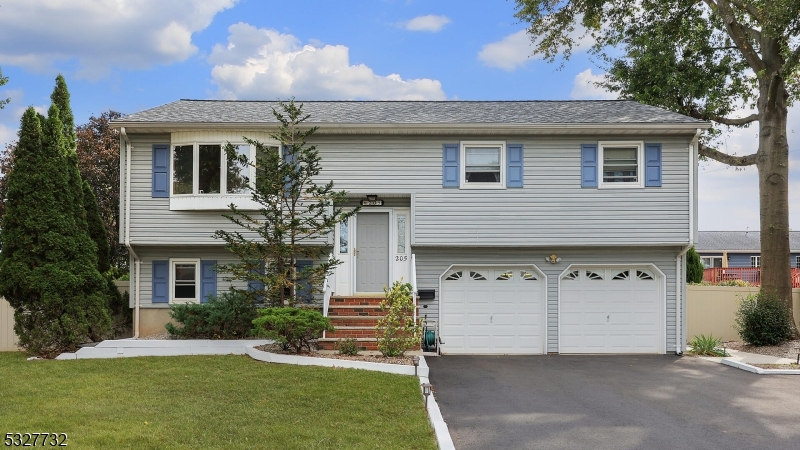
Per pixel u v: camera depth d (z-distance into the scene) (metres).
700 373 12.89
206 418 8.13
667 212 15.88
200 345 14.07
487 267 16.28
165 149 15.73
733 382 11.84
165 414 8.30
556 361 14.59
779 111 18.30
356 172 15.90
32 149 14.20
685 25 22.22
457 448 7.55
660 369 13.41
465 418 8.94
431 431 7.77
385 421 8.16
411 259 16.11
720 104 22.27
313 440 7.23
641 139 15.97
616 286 16.39
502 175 15.97
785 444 7.83
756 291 18.42
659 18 22.62
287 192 14.97
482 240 15.84
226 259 16.25
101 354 13.70
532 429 8.38
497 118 16.14
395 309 12.85
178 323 16.02
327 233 15.30
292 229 13.71
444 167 15.97
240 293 14.45
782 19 15.88
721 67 22.20
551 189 15.95
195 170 15.48
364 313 14.99
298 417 8.26
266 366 11.79
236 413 8.41
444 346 16.14
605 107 17.92
